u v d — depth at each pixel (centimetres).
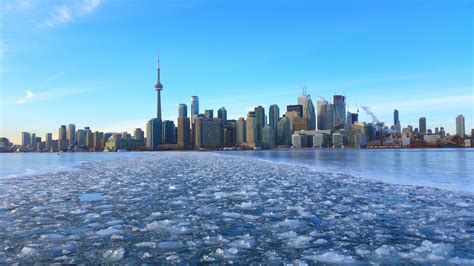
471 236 712
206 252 642
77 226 834
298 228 798
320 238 718
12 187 1567
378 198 1162
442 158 4509
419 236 720
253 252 638
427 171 2241
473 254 609
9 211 1010
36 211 1006
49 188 1523
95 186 1584
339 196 1216
